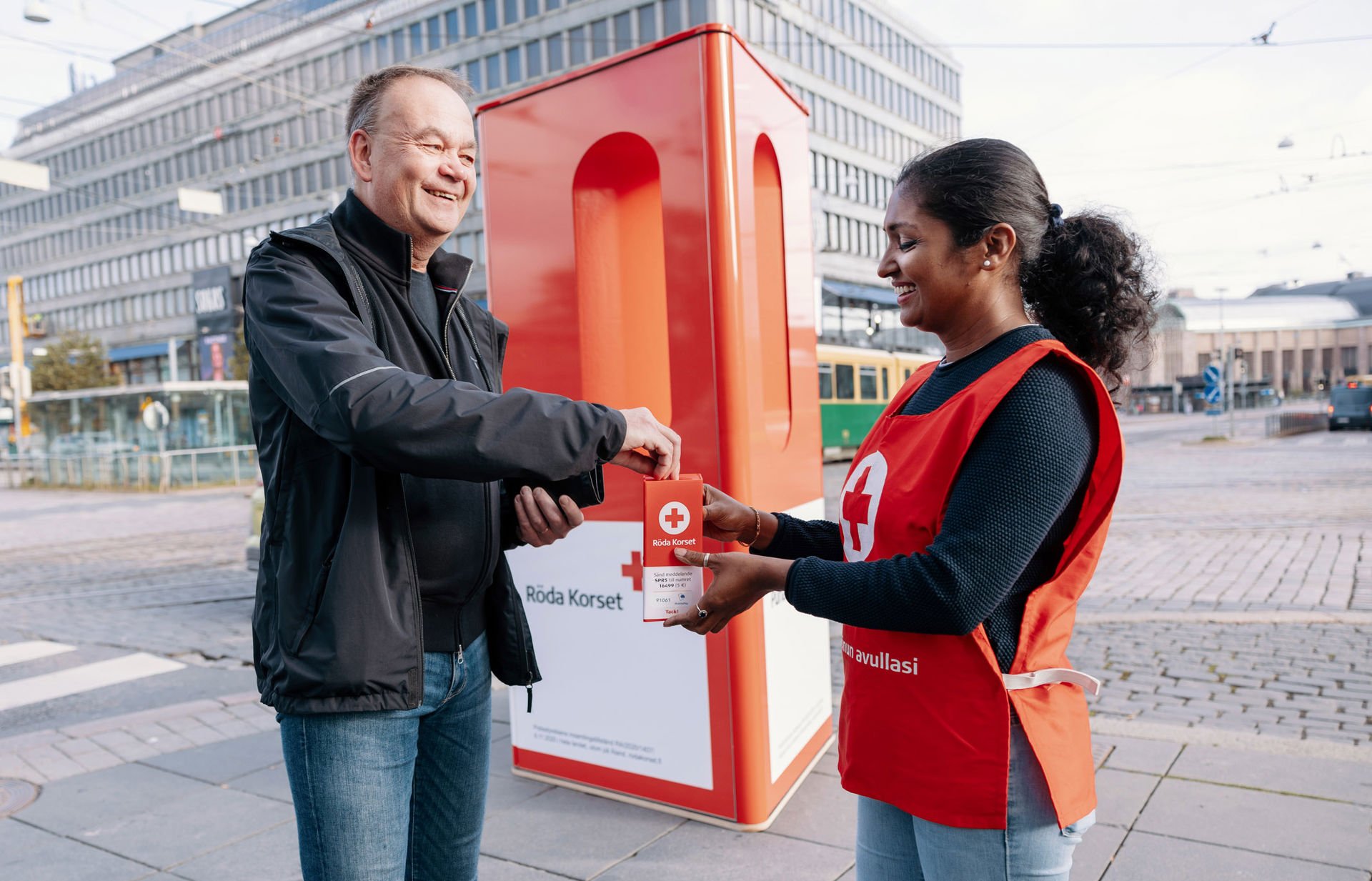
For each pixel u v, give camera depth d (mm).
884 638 1410
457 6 43000
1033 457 1247
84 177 60406
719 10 39000
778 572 1406
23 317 27172
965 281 1411
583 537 3090
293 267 1472
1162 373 76688
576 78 2961
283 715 1501
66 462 24547
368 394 1282
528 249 3156
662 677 2979
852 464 1577
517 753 3373
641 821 2971
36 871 2850
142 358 59000
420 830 1778
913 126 56531
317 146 48125
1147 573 7566
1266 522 10281
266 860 2893
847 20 50250
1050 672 1340
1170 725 3916
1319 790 3068
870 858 1508
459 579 1614
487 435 1286
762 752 2875
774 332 3176
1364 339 88938
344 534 1427
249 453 23250
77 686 5332
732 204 2707
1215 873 2572
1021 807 1321
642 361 3156
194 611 7441
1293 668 4730
